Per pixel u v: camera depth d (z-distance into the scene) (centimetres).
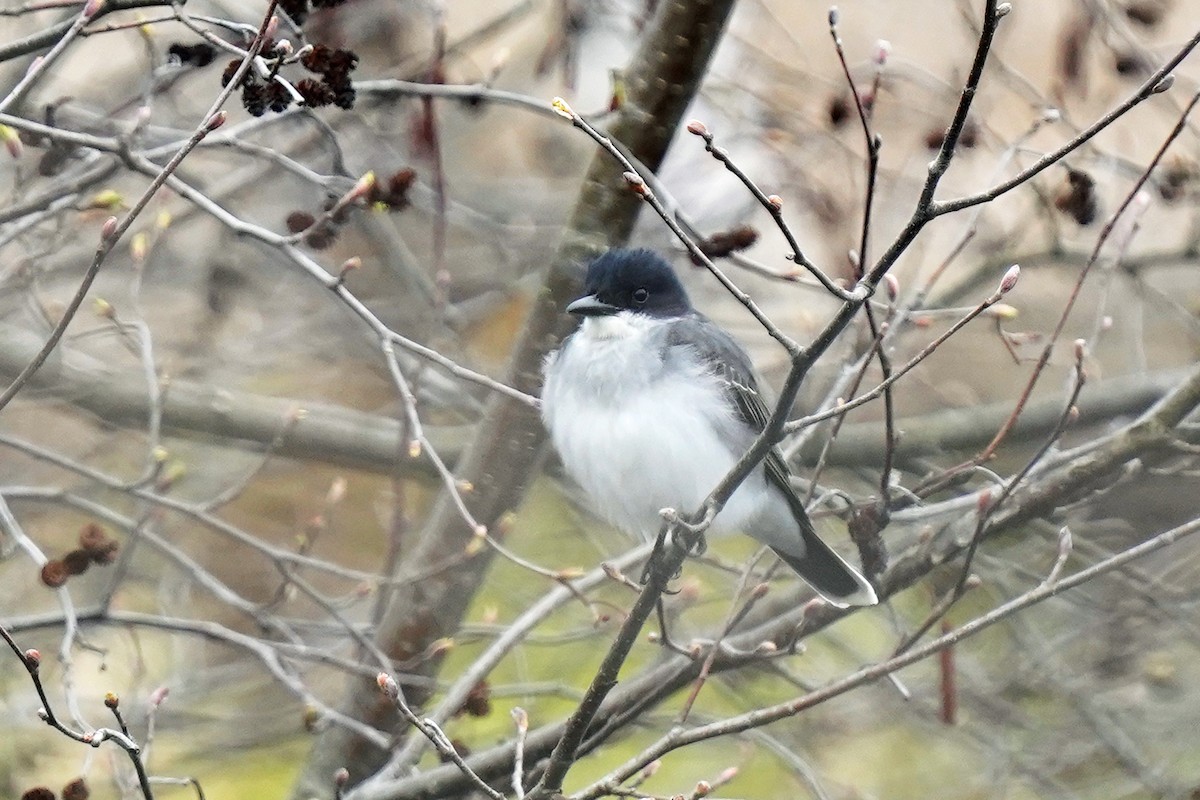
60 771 1135
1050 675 1163
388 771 940
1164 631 1195
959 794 1224
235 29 745
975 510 861
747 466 647
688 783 1231
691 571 1327
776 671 903
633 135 993
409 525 1208
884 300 1192
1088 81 1155
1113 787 1178
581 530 1298
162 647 1261
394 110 1215
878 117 1187
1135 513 1235
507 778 902
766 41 1277
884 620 1240
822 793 972
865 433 1266
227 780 1237
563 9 1015
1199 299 1366
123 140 761
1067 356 1410
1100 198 1155
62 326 655
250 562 1361
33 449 920
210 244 1312
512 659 1321
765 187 1148
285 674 915
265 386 1466
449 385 1265
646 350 872
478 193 1408
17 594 1244
